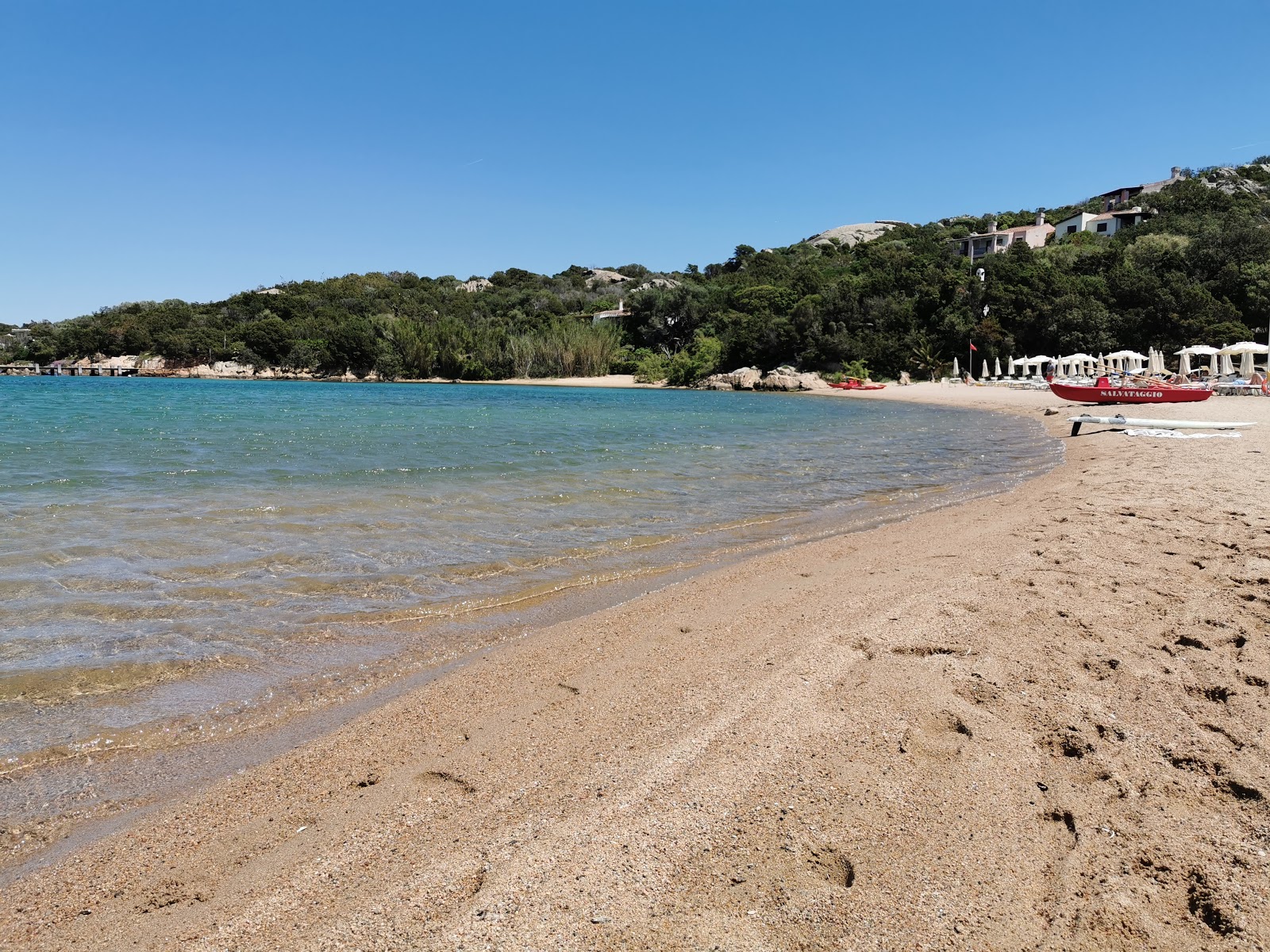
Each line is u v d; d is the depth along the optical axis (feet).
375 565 22.93
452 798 10.23
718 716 12.04
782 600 19.20
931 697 12.28
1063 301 188.65
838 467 48.83
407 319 300.81
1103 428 69.97
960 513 31.22
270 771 11.35
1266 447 45.29
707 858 8.36
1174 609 16.21
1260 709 11.50
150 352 308.19
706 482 41.24
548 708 13.15
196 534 26.02
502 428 80.18
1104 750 10.50
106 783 11.09
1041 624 15.61
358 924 7.55
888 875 7.99
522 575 22.44
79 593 19.49
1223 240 195.00
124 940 7.66
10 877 8.92
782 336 228.22
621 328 302.86
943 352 208.44
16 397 132.67
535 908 7.60
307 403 133.80
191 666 15.38
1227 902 7.45
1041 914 7.41
